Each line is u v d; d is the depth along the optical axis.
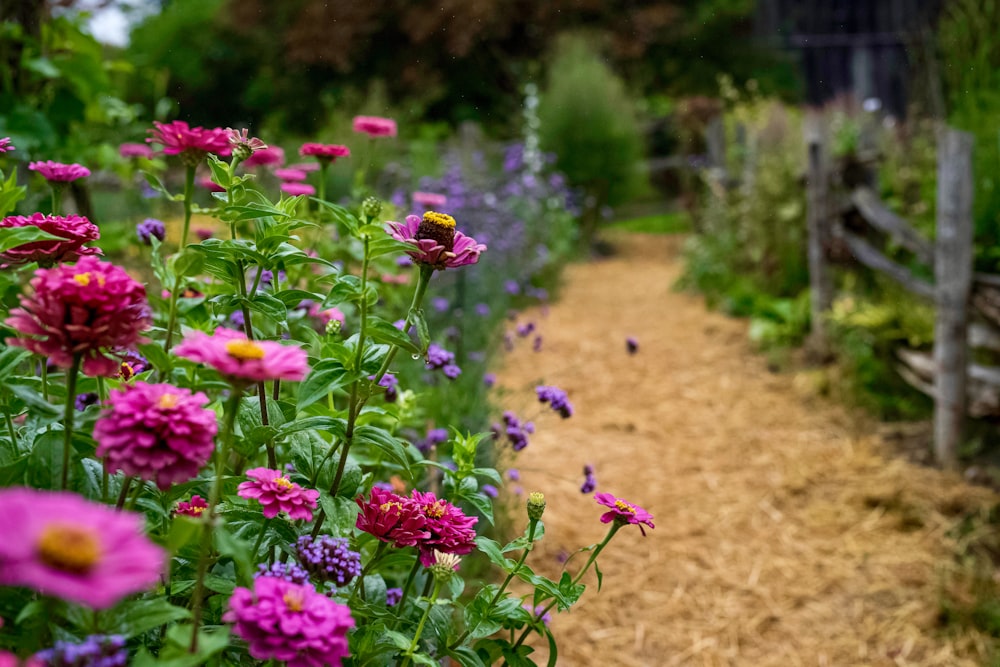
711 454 4.30
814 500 3.86
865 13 15.99
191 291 2.19
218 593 1.39
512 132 14.59
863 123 7.24
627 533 3.57
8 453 1.37
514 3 15.27
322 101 15.52
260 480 1.33
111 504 1.29
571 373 5.30
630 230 12.21
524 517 3.42
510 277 6.56
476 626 1.66
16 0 3.46
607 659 2.87
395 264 3.13
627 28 16.22
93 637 1.02
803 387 5.04
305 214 2.56
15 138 3.35
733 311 6.63
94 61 3.84
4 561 0.72
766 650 2.98
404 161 9.38
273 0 16.00
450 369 2.64
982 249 4.44
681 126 11.80
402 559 1.57
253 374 1.04
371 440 1.50
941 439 4.09
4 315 1.39
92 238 1.38
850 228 5.36
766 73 16.42
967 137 3.92
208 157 1.57
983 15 5.23
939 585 3.21
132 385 1.35
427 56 15.55
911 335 4.64
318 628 1.04
